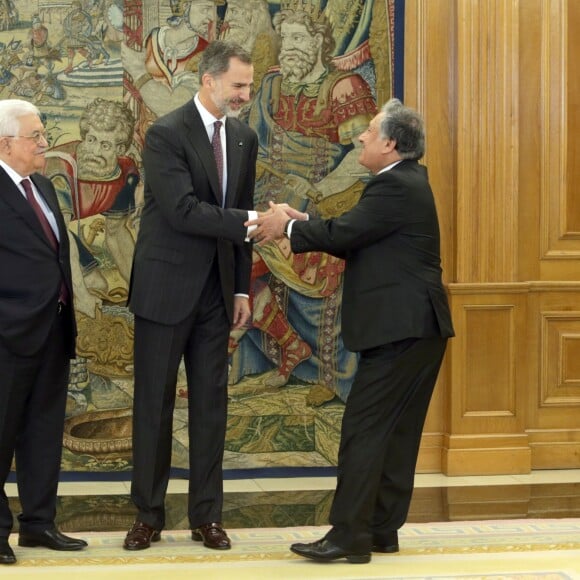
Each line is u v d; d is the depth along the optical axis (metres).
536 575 3.86
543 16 5.96
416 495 5.36
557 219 6.05
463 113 5.78
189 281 4.19
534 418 6.07
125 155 5.67
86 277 5.67
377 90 5.81
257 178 5.76
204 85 4.22
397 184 3.96
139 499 4.26
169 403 4.27
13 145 3.96
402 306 3.94
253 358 5.81
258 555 4.12
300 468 5.86
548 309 6.07
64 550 4.15
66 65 5.61
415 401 4.12
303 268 5.84
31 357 3.98
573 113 6.03
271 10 5.74
